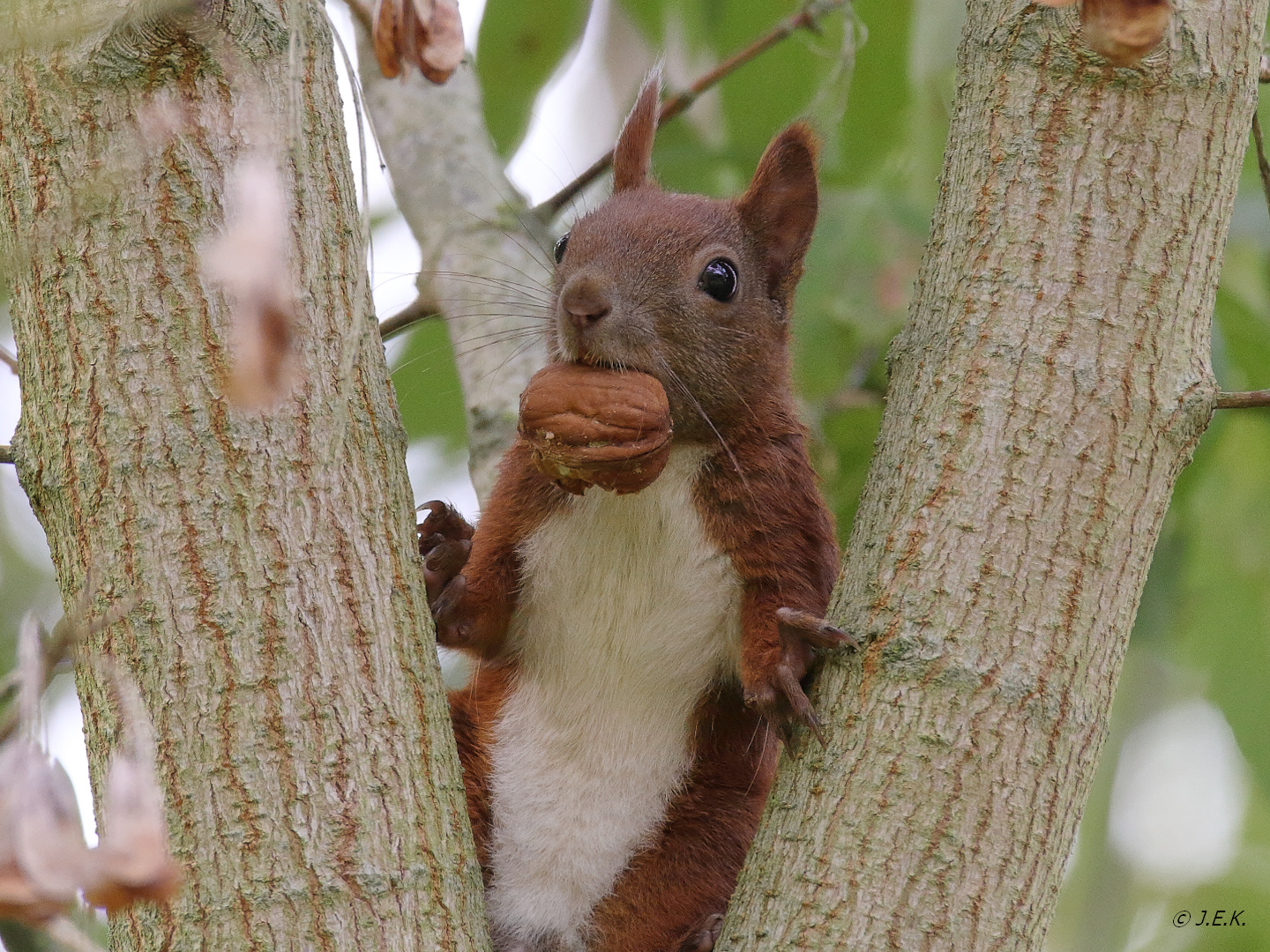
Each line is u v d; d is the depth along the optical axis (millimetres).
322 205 7133
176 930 6484
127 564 6688
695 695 9750
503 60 13398
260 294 4348
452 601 9477
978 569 7199
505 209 11977
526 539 9828
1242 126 7688
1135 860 18047
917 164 14508
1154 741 18641
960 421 7395
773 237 10234
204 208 6805
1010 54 7715
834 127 11891
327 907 6520
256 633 6699
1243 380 12688
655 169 13695
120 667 6641
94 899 4453
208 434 6758
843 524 13188
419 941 6645
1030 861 6988
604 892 9648
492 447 11227
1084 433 7297
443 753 7117
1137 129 7492
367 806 6707
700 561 9531
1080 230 7453
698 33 13859
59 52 6809
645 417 8094
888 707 7152
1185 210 7488
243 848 6520
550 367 8523
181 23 6770
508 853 9742
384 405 7344
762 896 7125
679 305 9359
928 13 13781
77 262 6797
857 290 13594
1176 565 12492
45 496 6883
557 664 9859
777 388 9922
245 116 6891
